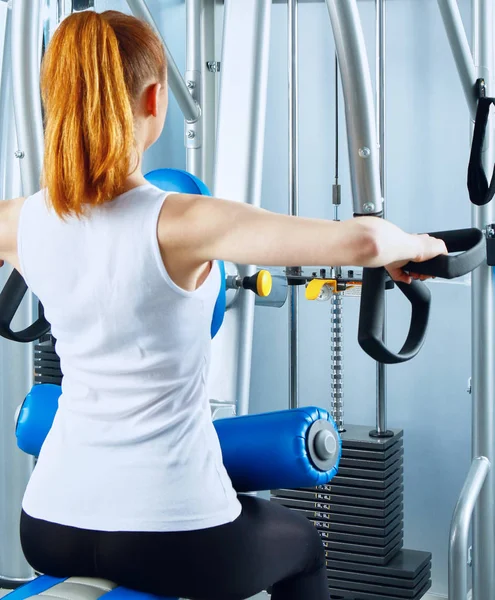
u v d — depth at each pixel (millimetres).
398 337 2711
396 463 2359
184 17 2844
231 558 1171
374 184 1245
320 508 2328
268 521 1271
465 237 1165
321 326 2822
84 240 1129
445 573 2713
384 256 1027
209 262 1173
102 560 1146
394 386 2730
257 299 1858
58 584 1188
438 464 2701
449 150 2598
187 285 1127
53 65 1121
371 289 1122
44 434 1485
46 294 1182
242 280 1599
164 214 1101
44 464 1204
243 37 1614
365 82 1226
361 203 1253
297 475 1308
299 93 2752
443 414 2682
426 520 2727
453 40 1761
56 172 1104
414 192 2652
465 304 2621
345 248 1014
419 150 2633
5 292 1425
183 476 1131
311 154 2770
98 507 1136
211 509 1148
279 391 2889
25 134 1517
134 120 1141
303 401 2869
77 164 1093
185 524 1122
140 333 1121
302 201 2801
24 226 1187
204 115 2795
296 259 1036
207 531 1145
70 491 1157
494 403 2146
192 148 2500
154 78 1155
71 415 1181
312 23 2711
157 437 1129
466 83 1824
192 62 2535
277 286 1866
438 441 2695
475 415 2145
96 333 1143
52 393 1533
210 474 1160
